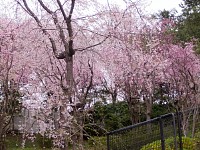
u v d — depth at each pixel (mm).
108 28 8469
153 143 6414
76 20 8203
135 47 11078
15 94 8648
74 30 8625
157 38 13211
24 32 8266
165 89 16469
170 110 15992
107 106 14953
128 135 6477
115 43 9953
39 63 9008
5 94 7820
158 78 14836
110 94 15102
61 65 8750
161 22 15094
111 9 8633
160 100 16750
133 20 9562
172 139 6727
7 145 10938
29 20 8422
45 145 11062
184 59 14305
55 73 8922
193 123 8211
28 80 9289
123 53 10742
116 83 12961
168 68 14477
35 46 8609
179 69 14359
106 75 13492
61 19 8469
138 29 10711
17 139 11023
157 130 6477
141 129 6441
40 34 8523
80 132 7430
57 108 7484
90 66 10094
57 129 7043
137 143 6395
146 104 13336
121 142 6508
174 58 14328
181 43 15867
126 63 11461
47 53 8891
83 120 8375
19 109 9359
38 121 7863
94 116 13984
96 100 14562
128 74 12109
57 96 7336
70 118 6871
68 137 6820
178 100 14617
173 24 16234
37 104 7766
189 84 14398
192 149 7355
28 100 8367
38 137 11203
